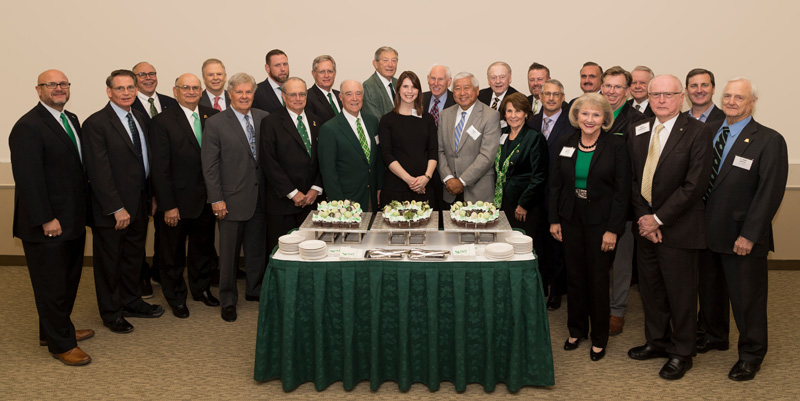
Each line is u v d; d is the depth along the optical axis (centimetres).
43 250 335
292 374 306
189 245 446
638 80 441
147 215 409
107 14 529
